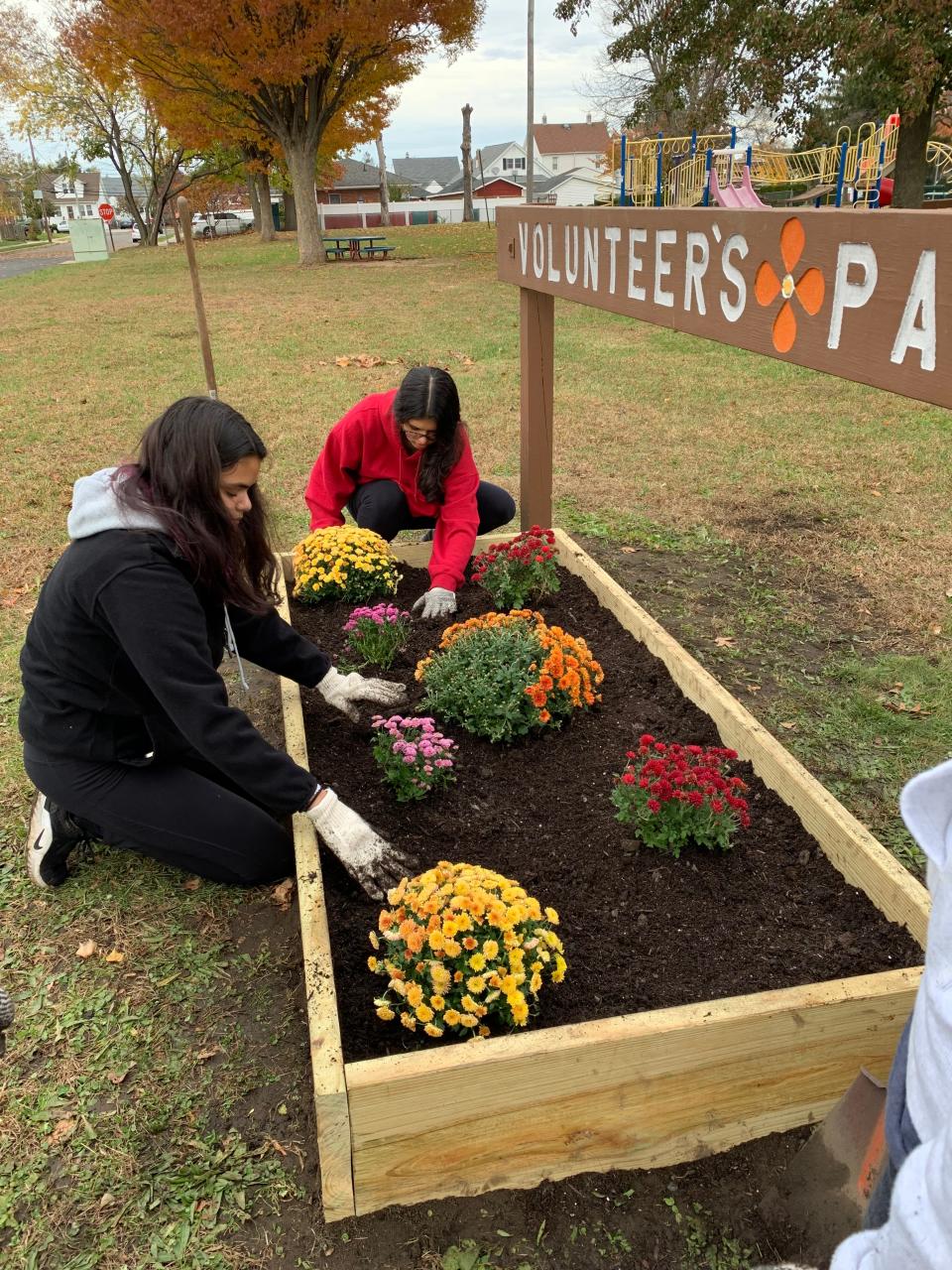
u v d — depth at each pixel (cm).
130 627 209
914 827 104
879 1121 162
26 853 278
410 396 339
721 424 737
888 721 339
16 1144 195
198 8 1778
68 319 1416
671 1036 173
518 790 273
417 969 184
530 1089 172
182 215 447
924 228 142
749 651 390
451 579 379
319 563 384
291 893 261
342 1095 162
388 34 1991
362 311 1388
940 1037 95
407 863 227
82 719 236
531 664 296
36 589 446
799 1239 175
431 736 263
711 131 2389
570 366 973
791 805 257
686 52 2103
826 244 171
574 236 317
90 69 2467
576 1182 186
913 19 1497
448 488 387
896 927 216
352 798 268
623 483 596
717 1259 174
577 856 246
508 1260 174
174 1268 173
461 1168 179
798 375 910
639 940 218
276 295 1630
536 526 400
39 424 758
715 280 219
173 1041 217
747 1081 184
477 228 3375
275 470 617
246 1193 185
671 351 1052
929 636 400
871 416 753
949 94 2075
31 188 7956
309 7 1866
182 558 218
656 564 478
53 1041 218
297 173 2197
